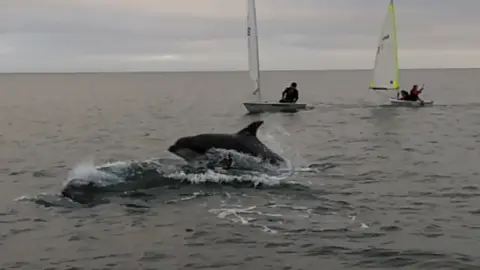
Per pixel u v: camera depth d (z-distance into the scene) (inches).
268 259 472.7
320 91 4010.8
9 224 568.7
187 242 514.0
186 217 586.6
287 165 823.7
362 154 1027.9
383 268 454.6
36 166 916.6
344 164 906.1
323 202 645.9
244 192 682.2
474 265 459.2
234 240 517.0
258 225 560.1
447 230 546.3
